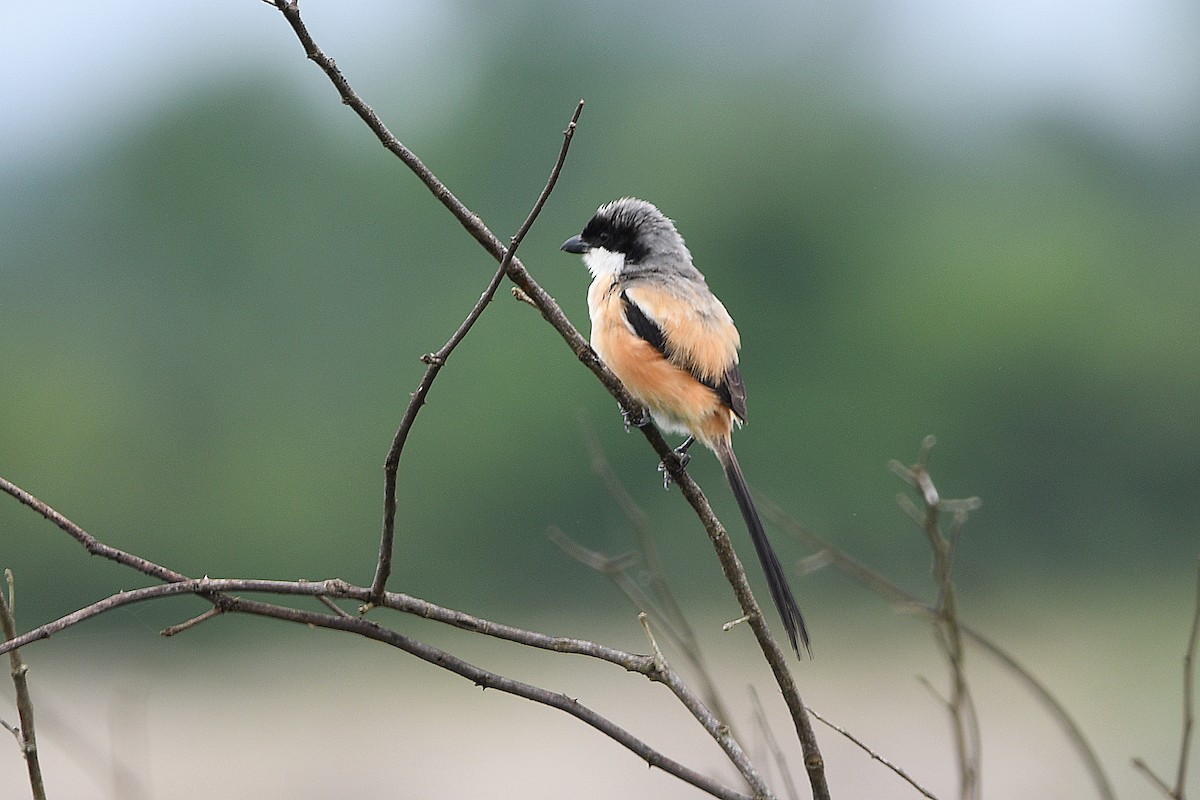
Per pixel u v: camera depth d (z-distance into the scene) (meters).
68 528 3.96
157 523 19.62
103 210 21.44
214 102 21.84
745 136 21.89
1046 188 21.70
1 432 19.19
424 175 4.26
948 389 19.81
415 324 20.59
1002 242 20.73
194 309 20.83
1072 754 10.18
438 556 19.28
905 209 21.72
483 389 19.58
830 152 21.73
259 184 21.69
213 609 3.92
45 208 21.52
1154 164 22.27
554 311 4.55
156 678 14.93
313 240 21.45
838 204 21.33
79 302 21.14
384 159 21.73
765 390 20.45
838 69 22.84
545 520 19.00
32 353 20.45
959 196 21.84
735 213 21.52
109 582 18.97
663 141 22.27
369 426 19.92
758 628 4.37
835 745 11.28
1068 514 19.27
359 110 4.18
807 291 20.86
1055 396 19.48
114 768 5.00
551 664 15.08
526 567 18.94
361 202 21.39
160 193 21.12
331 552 19.62
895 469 5.01
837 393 20.23
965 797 4.55
